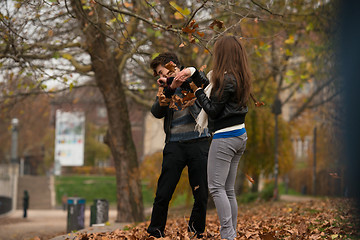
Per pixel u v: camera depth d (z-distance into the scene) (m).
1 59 11.35
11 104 15.73
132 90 15.28
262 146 23.48
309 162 43.84
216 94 4.04
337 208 7.30
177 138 5.00
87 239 5.81
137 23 11.08
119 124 14.48
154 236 5.07
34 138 59.25
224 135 4.12
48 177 53.06
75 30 11.55
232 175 4.43
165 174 5.02
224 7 7.22
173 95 4.67
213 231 6.04
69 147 57.31
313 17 14.41
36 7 7.98
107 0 9.48
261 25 15.18
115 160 14.72
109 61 13.30
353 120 2.77
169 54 5.11
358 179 2.89
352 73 2.77
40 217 25.59
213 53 4.22
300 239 4.80
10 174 35.88
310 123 34.41
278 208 12.82
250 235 4.80
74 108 18.45
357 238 4.34
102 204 11.67
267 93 22.08
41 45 10.98
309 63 17.11
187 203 15.09
